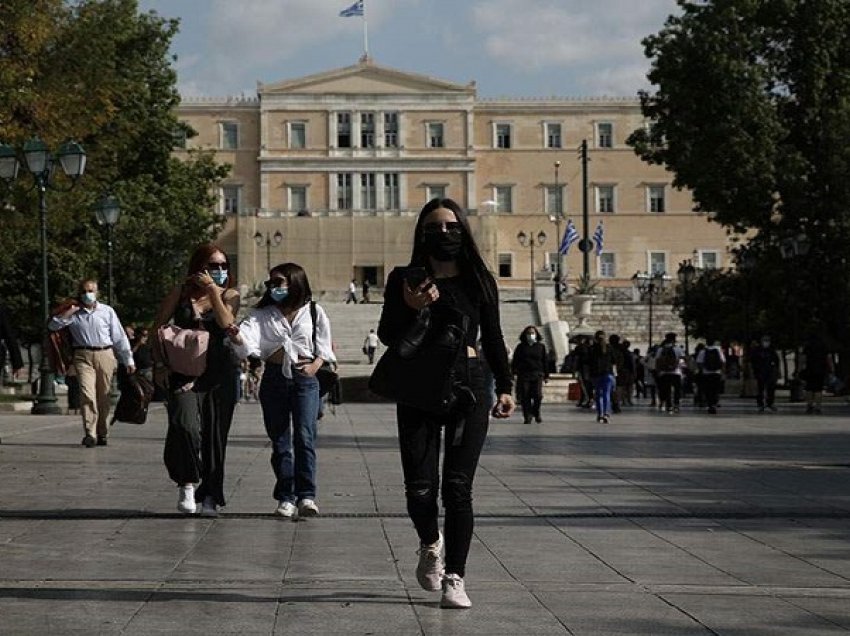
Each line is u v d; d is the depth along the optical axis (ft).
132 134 144.05
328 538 33.99
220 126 371.97
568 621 23.59
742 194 154.92
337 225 351.67
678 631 22.81
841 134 150.30
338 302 326.44
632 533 35.09
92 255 167.22
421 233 25.82
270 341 38.37
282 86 371.35
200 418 38.42
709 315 180.96
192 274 38.58
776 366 129.18
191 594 26.00
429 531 25.64
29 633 22.36
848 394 159.84
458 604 24.62
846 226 152.56
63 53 125.18
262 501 42.34
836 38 154.20
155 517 38.19
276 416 38.52
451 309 25.23
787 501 42.86
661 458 61.77
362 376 146.41
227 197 372.17
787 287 158.92
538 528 36.04
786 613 24.35
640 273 352.90
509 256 375.04
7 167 96.07
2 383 150.41
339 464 56.95
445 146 374.02
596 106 377.30
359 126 372.79
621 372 141.79
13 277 159.22
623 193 377.30
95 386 66.90
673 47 156.66
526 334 100.99
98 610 24.36
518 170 376.27
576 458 61.62
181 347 37.96
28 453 62.44
